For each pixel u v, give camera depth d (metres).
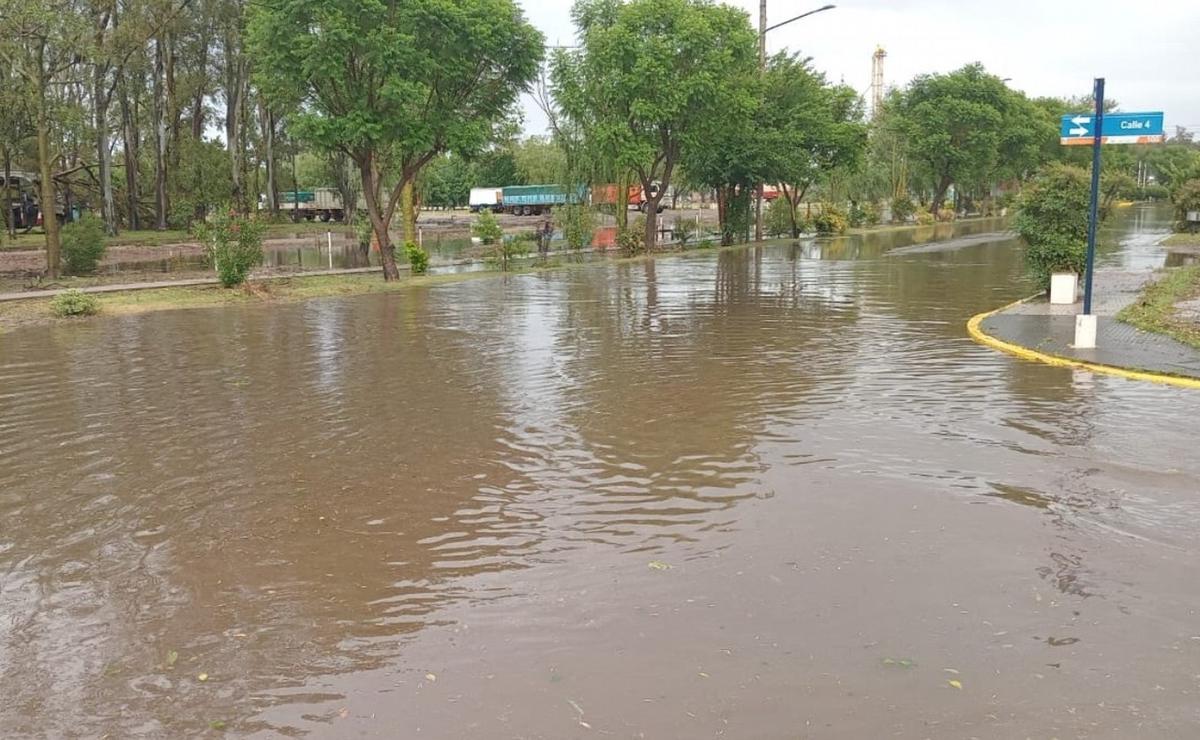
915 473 6.40
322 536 5.45
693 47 31.11
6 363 11.64
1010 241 38.25
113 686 3.79
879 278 22.23
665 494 6.10
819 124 40.34
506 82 24.00
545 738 3.35
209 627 4.31
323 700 3.65
